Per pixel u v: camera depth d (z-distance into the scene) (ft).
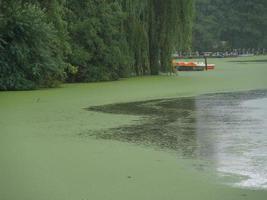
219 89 107.34
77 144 52.90
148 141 54.34
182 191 37.47
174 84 116.47
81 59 121.70
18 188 38.55
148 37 139.85
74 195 36.86
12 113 72.64
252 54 368.27
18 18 103.65
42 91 100.63
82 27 123.65
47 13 113.39
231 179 40.19
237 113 73.87
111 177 41.09
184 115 72.23
